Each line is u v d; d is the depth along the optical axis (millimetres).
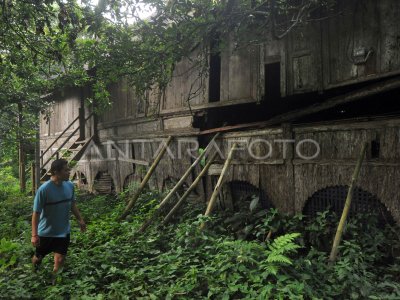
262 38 6328
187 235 5430
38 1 5832
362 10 5430
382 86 5316
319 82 6000
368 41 5355
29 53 8375
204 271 4266
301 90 6277
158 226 6512
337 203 5707
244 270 4102
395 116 5012
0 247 4930
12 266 5277
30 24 6676
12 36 7320
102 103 8523
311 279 4102
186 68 8500
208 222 6387
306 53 6191
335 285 4000
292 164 6246
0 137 11633
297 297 3561
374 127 5188
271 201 6605
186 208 7484
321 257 4672
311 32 6121
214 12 5902
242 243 4621
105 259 5023
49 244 4766
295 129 6207
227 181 7336
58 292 4262
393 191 4969
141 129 10211
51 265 5070
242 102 7215
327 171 5754
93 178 12305
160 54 6582
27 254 5598
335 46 5793
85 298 3998
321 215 5500
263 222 6195
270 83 8016
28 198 11602
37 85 10578
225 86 7566
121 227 6660
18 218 8625
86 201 10609
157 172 9359
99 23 5969
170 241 5898
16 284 4367
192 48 6824
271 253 4051
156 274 4527
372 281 4246
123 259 5090
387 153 5055
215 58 8453
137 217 7344
